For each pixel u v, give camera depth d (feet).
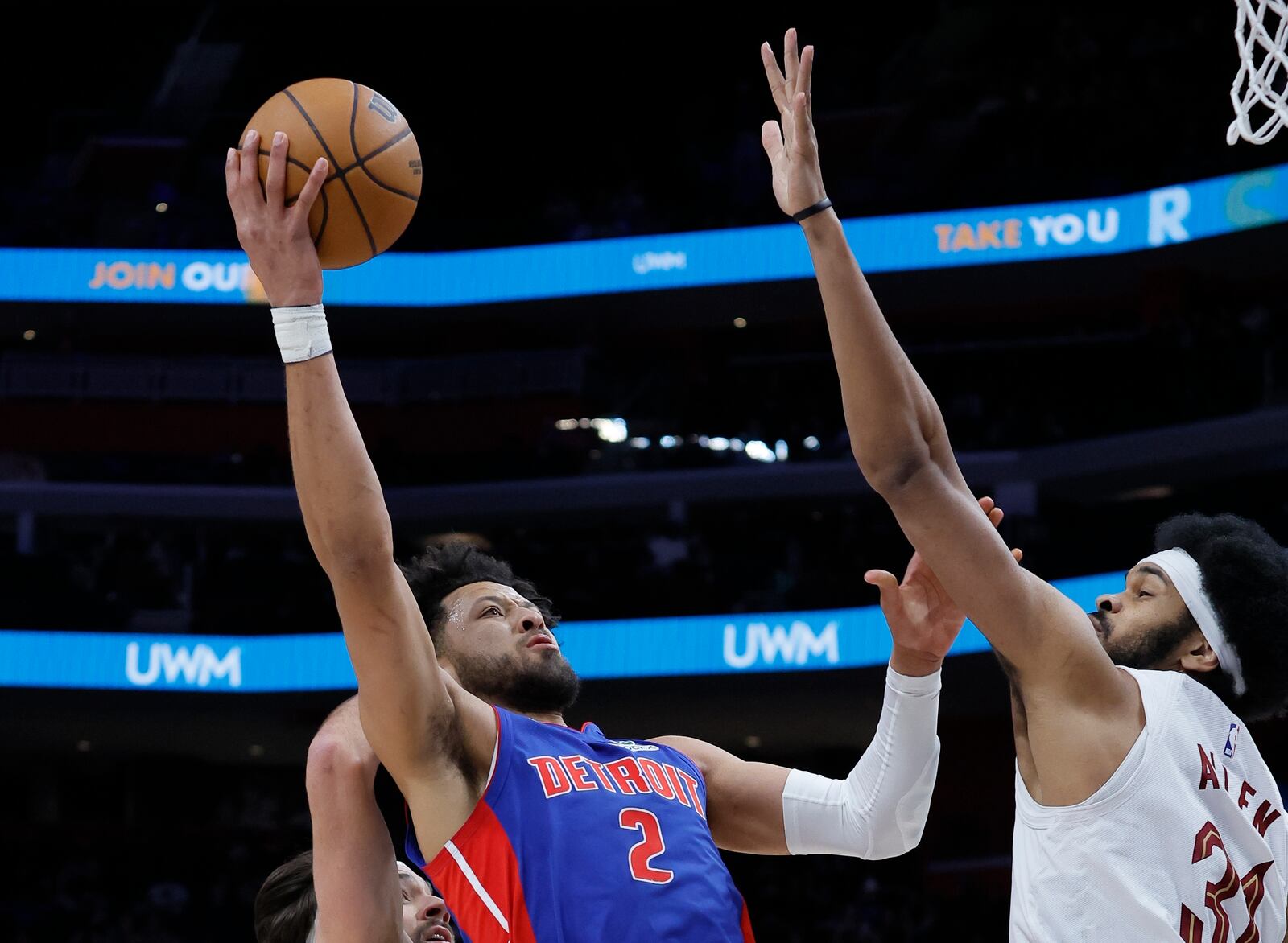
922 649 12.12
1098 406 70.13
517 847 10.54
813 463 72.33
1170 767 9.64
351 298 79.82
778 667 63.46
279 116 10.68
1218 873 9.56
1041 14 82.02
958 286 73.56
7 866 71.92
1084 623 9.82
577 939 10.28
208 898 71.87
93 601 68.49
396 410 82.53
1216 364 65.36
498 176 92.53
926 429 9.76
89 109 95.66
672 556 69.41
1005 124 73.20
